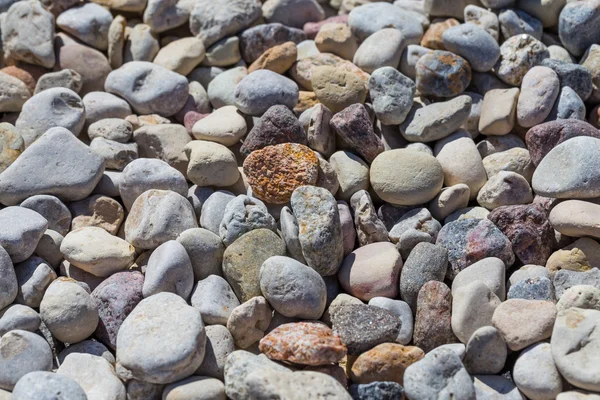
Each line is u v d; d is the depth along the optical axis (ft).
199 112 2.74
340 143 2.61
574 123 2.50
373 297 2.37
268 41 2.81
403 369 2.23
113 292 2.35
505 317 2.26
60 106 2.63
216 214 2.48
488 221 2.42
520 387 2.21
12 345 2.24
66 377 2.18
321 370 2.22
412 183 2.49
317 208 2.38
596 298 2.25
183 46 2.80
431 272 2.36
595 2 2.70
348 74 2.65
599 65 2.65
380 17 2.80
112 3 2.92
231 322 2.29
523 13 2.78
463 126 2.64
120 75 2.73
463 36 2.67
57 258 2.45
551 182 2.44
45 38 2.77
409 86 2.63
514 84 2.67
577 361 2.18
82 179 2.50
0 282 2.33
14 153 2.56
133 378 2.23
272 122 2.55
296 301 2.30
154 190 2.46
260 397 2.13
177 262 2.34
